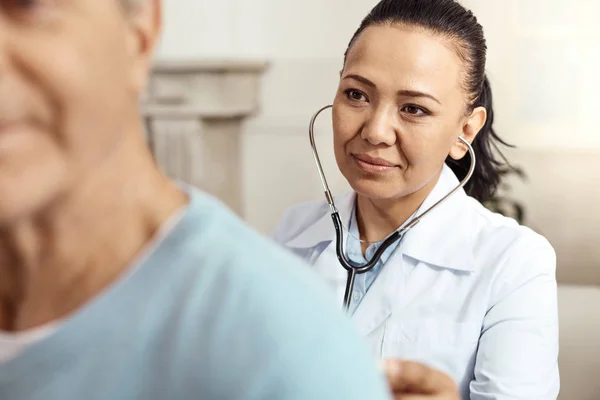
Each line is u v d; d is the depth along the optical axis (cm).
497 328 121
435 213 129
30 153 37
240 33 362
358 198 132
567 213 343
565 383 218
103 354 41
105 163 42
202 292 41
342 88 120
